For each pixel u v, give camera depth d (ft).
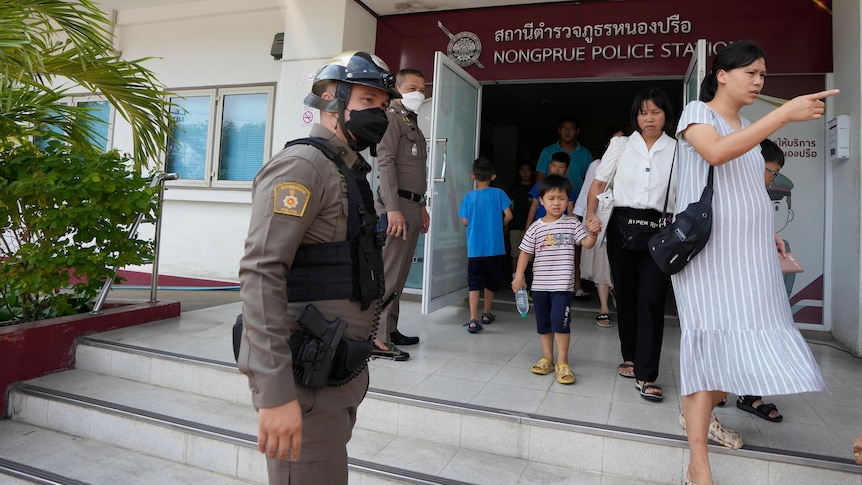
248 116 20.53
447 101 14.93
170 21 21.48
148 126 13.79
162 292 19.24
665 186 9.00
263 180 4.39
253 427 8.75
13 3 10.81
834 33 14.05
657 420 8.08
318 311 4.33
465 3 17.30
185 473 8.32
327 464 4.49
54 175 11.12
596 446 7.65
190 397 10.06
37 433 9.62
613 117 32.37
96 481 8.00
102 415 9.32
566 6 16.63
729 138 5.98
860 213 12.21
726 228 6.33
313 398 4.35
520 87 25.03
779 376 5.87
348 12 17.52
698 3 15.42
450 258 15.57
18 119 11.51
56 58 11.81
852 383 10.30
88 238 11.98
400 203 11.07
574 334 14.01
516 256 21.08
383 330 11.32
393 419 8.71
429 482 7.16
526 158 39.27
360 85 4.71
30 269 11.41
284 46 18.31
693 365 6.40
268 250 4.11
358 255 4.60
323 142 4.68
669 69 15.69
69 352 11.50
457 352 11.84
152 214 13.23
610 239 9.91
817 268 14.25
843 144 12.91
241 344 4.15
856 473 6.69
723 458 7.16
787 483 6.93
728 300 6.30
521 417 8.04
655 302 9.00
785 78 14.76
